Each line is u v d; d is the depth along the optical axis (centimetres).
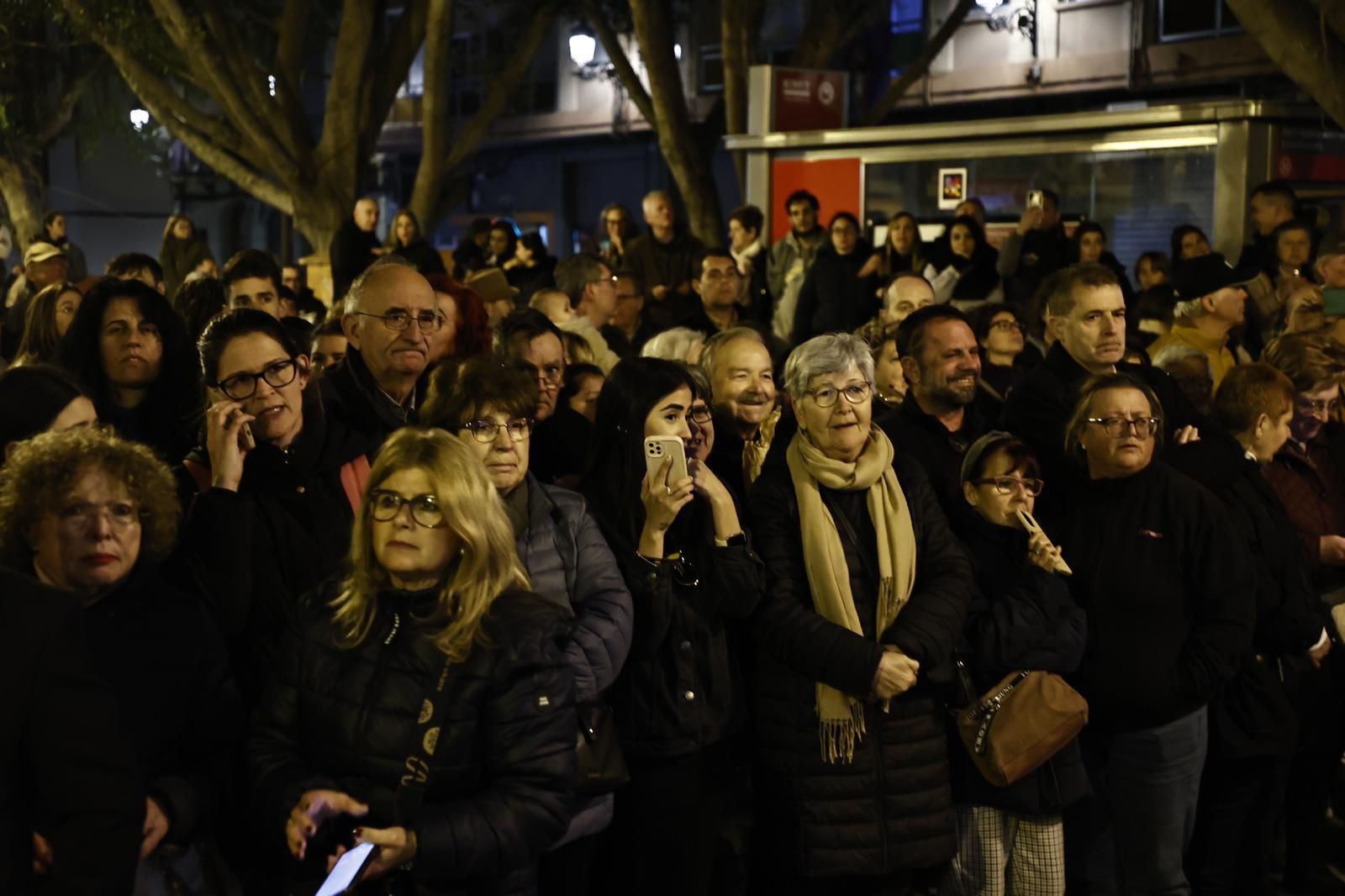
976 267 1048
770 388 489
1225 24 2275
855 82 2711
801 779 429
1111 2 2414
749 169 1375
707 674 414
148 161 3136
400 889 322
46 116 2181
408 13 1806
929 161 1255
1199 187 1099
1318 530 561
